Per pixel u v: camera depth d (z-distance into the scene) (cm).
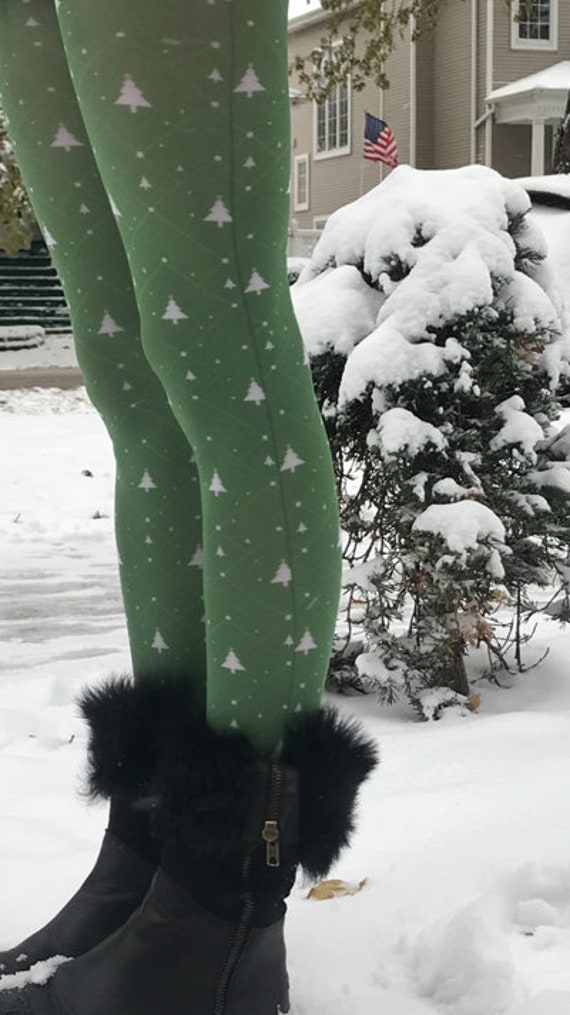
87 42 163
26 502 999
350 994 207
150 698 194
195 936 181
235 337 167
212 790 175
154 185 163
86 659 516
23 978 197
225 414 169
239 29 161
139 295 170
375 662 418
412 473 414
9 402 1761
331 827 184
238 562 172
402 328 413
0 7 190
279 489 171
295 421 172
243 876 179
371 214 441
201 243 164
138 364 191
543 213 827
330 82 1850
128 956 184
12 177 1572
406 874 253
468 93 3425
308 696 180
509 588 432
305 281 460
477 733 372
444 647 412
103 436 1326
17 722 404
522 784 311
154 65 160
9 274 2698
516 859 257
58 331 2731
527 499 420
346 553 494
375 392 412
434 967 210
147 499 192
